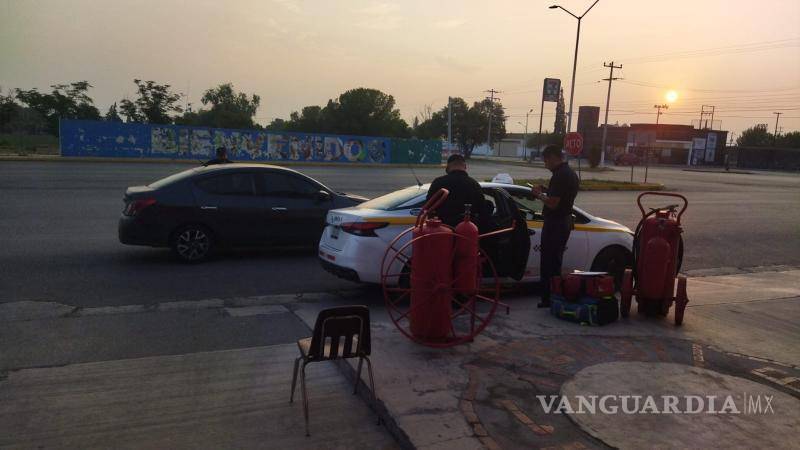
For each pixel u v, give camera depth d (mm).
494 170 47250
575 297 5898
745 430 3660
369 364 3936
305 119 85812
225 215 8750
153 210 8289
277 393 4188
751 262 10820
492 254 6543
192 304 6449
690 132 93500
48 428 3600
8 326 5477
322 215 9414
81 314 5938
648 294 6039
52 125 53594
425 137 97250
